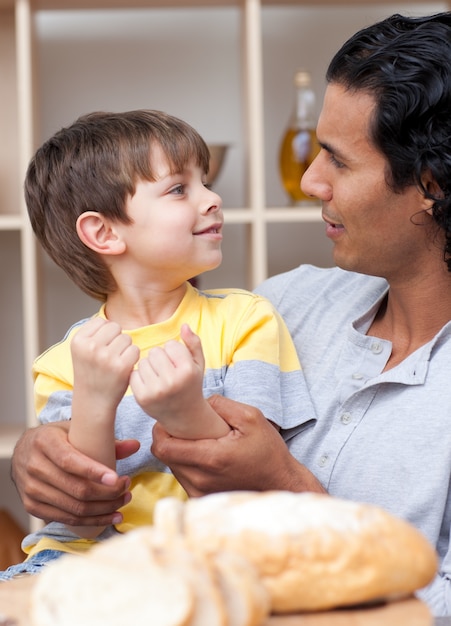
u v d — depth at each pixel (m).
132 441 1.14
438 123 1.09
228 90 2.71
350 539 0.66
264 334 1.26
